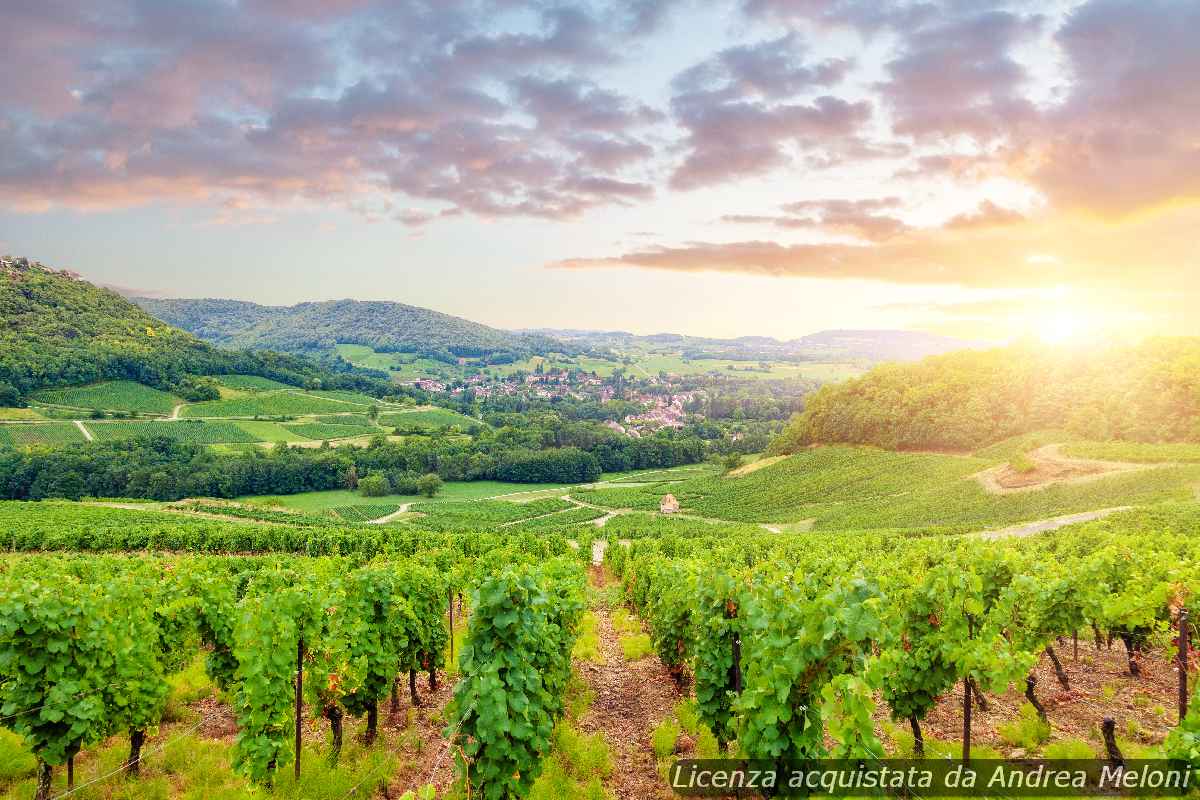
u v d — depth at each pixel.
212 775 10.63
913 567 29.61
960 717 12.48
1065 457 68.31
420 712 14.37
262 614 10.86
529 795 9.64
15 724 9.55
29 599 9.87
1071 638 18.94
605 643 22.28
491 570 26.58
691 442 153.00
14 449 103.69
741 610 10.36
